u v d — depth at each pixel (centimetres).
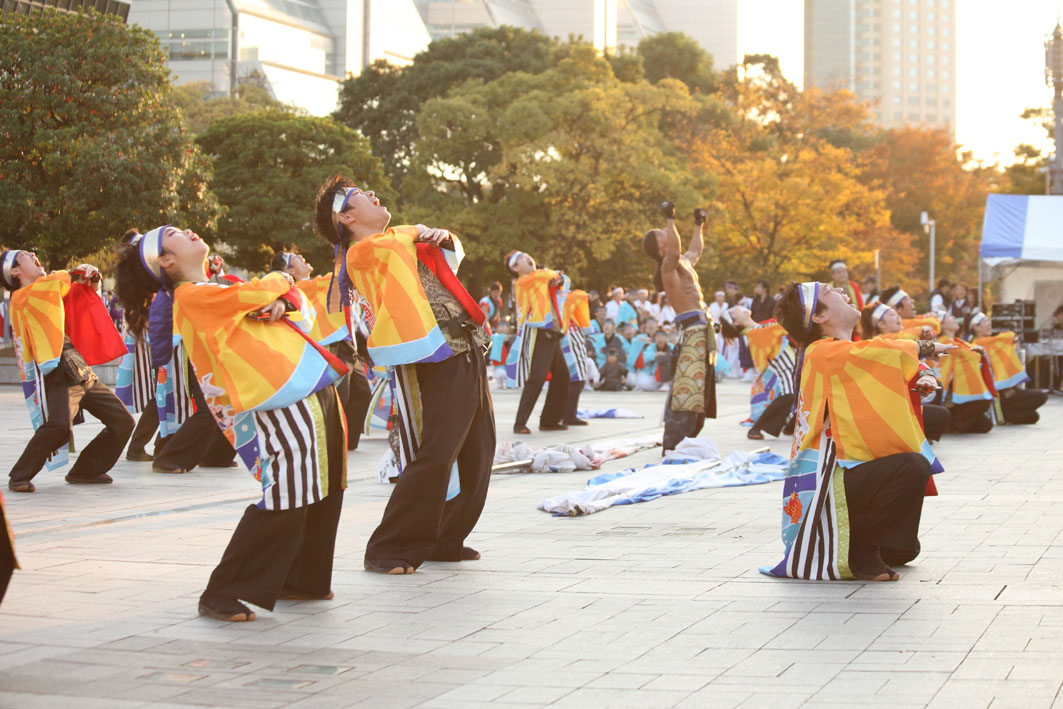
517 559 657
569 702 403
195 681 429
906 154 7019
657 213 4191
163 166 2700
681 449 1120
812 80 7444
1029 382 2153
